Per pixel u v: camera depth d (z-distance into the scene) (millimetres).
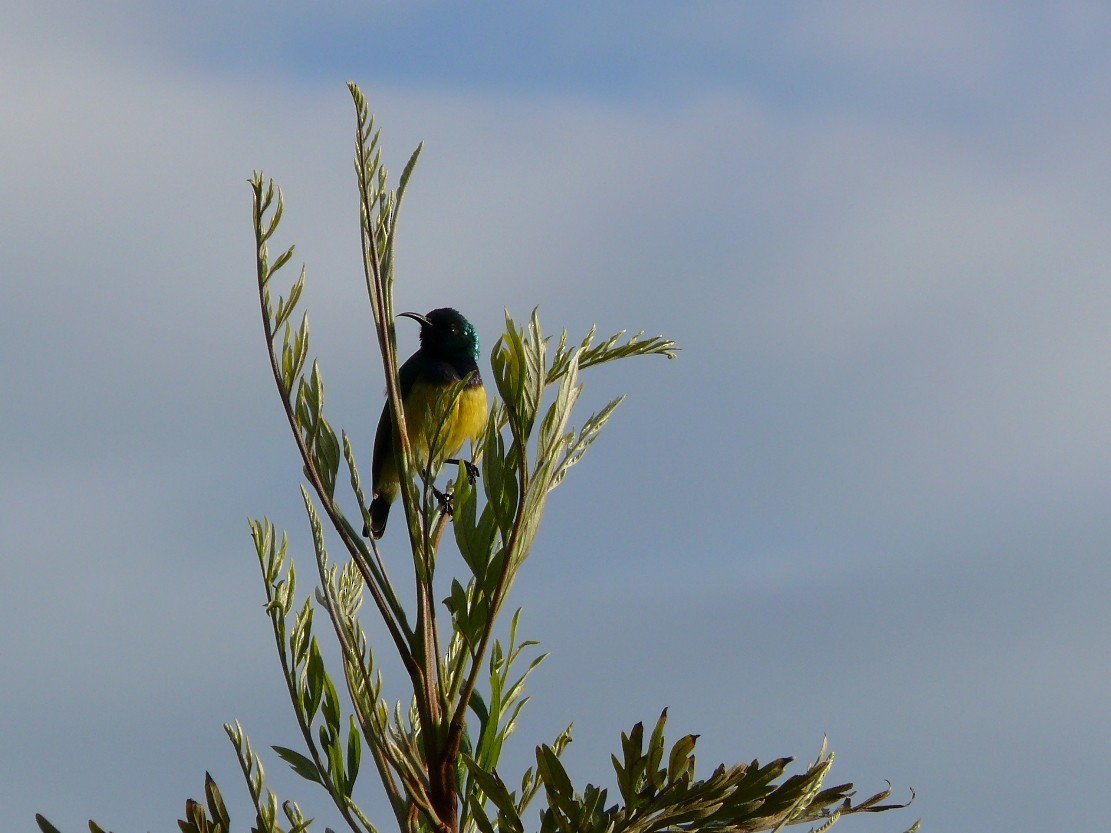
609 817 5344
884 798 5820
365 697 6262
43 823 5332
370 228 6137
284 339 6191
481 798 6461
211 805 5586
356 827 6215
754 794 5375
